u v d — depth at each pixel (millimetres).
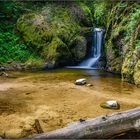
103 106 8336
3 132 6215
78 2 19969
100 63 16031
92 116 7469
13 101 8820
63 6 19266
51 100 9055
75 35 17219
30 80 12203
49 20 17562
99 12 18922
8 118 7164
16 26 17625
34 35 16844
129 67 11992
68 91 10297
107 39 16062
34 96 9516
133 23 13242
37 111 7824
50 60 15742
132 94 9961
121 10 15484
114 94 9922
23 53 16188
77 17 18766
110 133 5512
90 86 11133
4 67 14688
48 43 16469
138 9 13750
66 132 5141
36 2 19469
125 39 13648
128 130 5719
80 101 8984
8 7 18469
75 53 16891
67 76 13234
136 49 11914
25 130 6371
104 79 12586
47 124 6805
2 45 16203
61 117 7344
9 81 11906
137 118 5855
